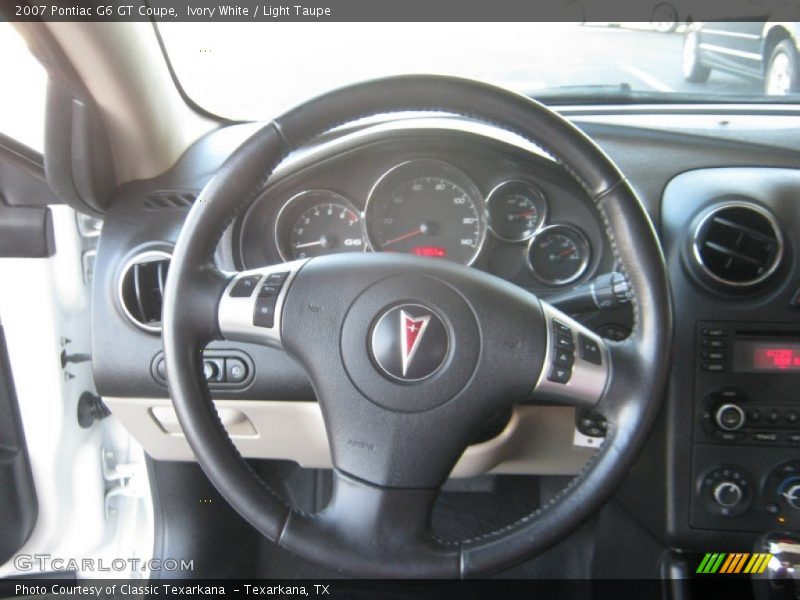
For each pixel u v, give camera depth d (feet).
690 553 4.77
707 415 4.41
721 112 4.93
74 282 4.99
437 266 3.31
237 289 3.33
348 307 3.27
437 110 3.25
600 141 4.76
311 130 3.26
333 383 3.29
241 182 3.28
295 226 4.75
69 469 5.28
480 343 3.23
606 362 3.23
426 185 4.65
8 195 4.49
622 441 3.19
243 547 5.86
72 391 5.15
